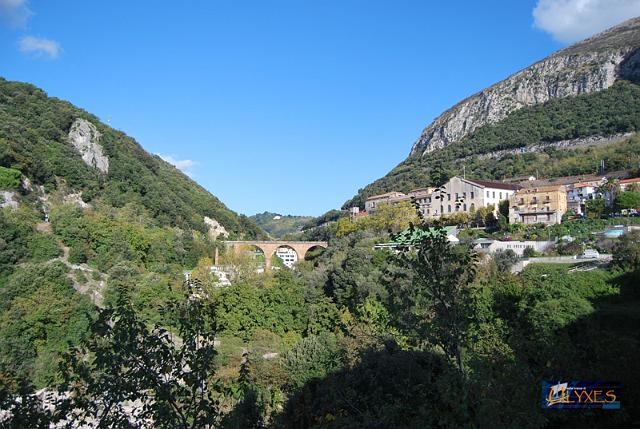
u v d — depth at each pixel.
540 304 46.00
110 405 13.41
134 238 99.62
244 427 24.47
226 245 132.12
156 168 173.12
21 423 13.51
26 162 103.62
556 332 37.22
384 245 99.06
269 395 44.00
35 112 135.88
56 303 62.56
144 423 14.20
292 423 42.59
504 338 21.91
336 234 136.12
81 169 124.12
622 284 56.88
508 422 15.25
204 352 14.71
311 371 46.19
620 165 141.62
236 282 81.88
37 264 71.81
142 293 67.19
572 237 84.81
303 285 78.50
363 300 64.44
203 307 16.95
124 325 14.03
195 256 115.44
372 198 166.88
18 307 60.59
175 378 14.84
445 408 19.00
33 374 38.09
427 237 15.41
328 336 53.28
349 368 39.75
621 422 22.52
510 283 55.69
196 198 178.00
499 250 77.50
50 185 107.81
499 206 120.44
